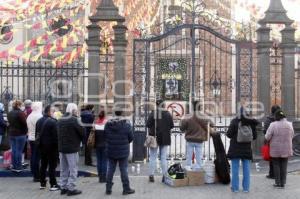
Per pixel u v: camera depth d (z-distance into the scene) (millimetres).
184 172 12102
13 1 18359
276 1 15992
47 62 17953
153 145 12172
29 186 12141
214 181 12219
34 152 12594
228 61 24609
